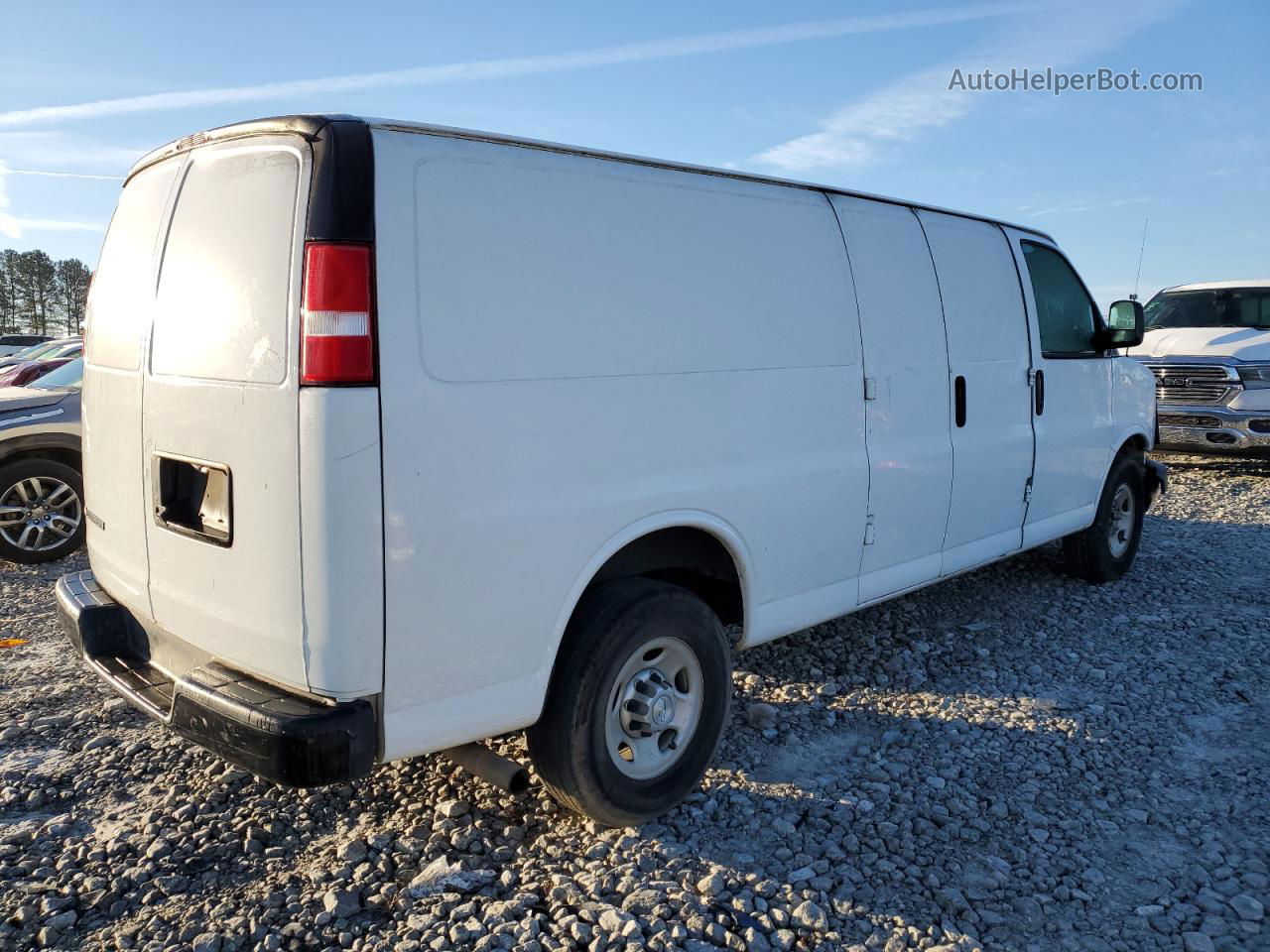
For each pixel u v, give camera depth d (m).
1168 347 10.95
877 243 4.28
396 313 2.54
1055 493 5.52
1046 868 3.09
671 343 3.27
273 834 3.24
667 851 3.13
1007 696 4.45
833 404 3.96
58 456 6.96
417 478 2.59
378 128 2.60
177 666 3.14
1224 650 5.09
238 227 2.72
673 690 3.32
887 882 3.01
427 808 3.39
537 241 2.88
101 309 3.55
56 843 3.17
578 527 2.99
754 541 3.65
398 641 2.60
